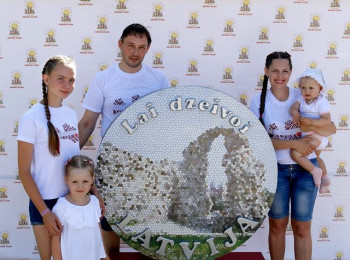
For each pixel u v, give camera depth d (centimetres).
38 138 364
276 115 436
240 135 415
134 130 406
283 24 501
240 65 505
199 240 417
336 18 502
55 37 493
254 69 507
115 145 405
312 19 502
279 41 503
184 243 415
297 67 507
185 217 414
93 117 440
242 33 502
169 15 497
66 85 368
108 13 493
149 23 497
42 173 369
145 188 409
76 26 493
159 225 413
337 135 514
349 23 503
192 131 411
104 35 496
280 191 438
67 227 366
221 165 414
